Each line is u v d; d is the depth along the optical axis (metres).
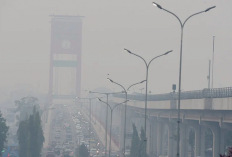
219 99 141.62
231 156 50.69
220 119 148.50
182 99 182.50
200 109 155.50
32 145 197.62
